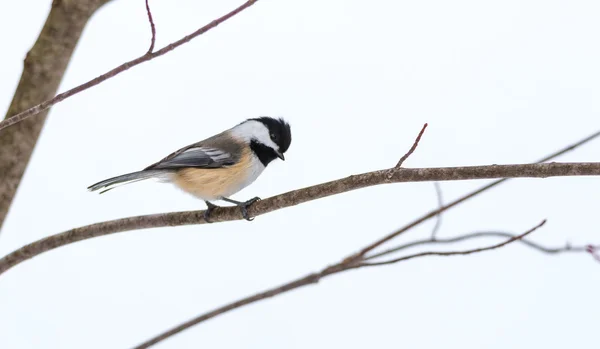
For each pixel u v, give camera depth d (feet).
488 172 21.67
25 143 28.84
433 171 22.25
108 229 28.55
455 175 21.91
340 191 24.58
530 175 21.16
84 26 29.09
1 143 28.63
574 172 20.75
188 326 27.35
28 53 28.84
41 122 28.96
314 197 25.50
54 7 28.66
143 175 34.83
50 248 28.35
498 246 24.71
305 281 27.04
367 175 23.57
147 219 28.84
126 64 20.68
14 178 28.86
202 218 29.25
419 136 22.30
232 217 28.73
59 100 20.84
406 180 22.75
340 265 26.94
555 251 27.96
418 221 27.43
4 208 28.96
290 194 26.50
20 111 28.58
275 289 27.25
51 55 28.63
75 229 28.43
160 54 20.58
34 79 28.68
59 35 28.66
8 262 28.55
